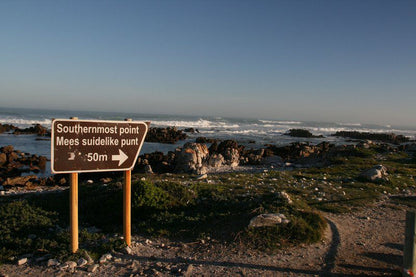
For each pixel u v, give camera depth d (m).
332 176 19.33
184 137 61.91
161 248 7.70
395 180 17.77
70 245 7.27
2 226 8.59
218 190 12.09
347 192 14.56
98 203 10.68
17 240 7.79
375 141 72.94
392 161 27.22
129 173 7.75
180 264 6.80
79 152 7.04
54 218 9.67
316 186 15.52
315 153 32.28
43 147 44.34
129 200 7.77
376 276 6.44
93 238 8.09
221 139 63.16
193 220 9.09
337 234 8.82
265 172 20.86
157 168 27.09
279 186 14.94
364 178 17.92
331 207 11.77
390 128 167.00
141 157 30.66
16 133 59.22
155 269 6.50
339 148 31.42
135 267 6.64
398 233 9.39
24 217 9.23
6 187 21.12
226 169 26.45
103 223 9.45
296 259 7.12
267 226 8.34
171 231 8.65
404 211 12.06
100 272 6.41
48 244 7.67
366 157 29.08
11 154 33.66
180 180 16.38
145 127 7.88
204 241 7.98
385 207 12.50
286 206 9.70
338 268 6.75
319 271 6.60
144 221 9.38
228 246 7.66
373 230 9.56
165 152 42.12
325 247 7.88
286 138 71.69
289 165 29.00
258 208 9.27
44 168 29.98
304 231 8.26
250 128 99.69
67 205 11.05
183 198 10.68
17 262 6.85
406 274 5.90
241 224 8.57
